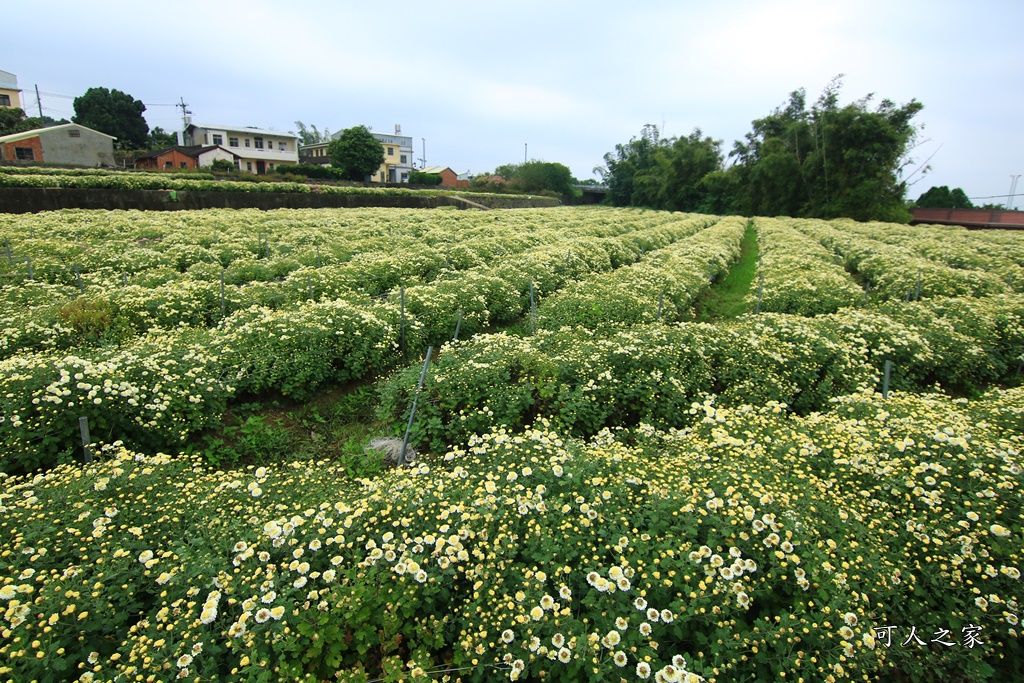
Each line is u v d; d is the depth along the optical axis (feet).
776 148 180.86
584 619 10.90
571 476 14.12
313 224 79.97
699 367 26.25
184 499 14.46
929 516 13.17
